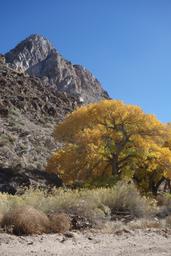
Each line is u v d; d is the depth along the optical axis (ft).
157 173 111.34
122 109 101.91
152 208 52.44
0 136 117.08
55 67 437.58
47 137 136.77
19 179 89.35
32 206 40.57
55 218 36.65
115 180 92.12
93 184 91.71
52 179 99.25
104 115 102.47
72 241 30.89
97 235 35.01
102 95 458.91
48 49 511.81
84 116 104.58
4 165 97.55
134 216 48.75
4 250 25.82
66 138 106.32
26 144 122.11
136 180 111.86
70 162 95.81
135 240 32.65
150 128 102.94
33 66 465.47
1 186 84.38
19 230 33.50
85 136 96.22
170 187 120.26
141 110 103.19
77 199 45.19
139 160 101.71
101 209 46.93
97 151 96.53
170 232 38.52
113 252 26.27
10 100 162.91
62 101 200.64
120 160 100.83
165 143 118.21
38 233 34.09
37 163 110.42
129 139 101.30
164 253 26.13
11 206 38.34
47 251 26.09
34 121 157.69
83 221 40.83
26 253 25.07
